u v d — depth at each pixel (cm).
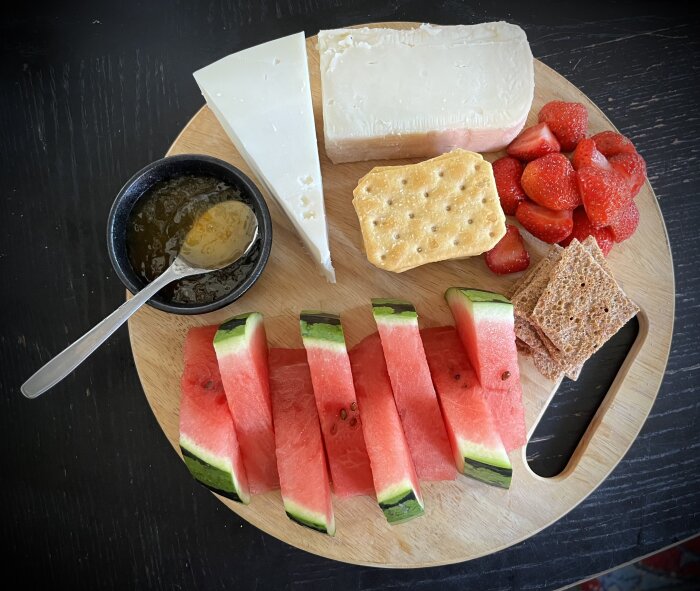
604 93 36
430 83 31
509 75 31
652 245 32
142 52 37
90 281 35
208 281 29
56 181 36
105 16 37
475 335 27
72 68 37
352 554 30
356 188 30
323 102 30
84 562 34
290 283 32
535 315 30
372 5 37
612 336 33
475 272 32
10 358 35
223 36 37
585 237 31
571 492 30
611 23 37
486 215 29
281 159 29
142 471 34
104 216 36
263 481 29
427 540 30
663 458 35
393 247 29
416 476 29
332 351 27
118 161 36
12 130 36
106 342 35
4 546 34
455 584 34
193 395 28
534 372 31
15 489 34
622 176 31
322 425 28
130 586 34
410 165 30
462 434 27
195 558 34
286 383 29
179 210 29
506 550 34
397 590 34
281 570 34
